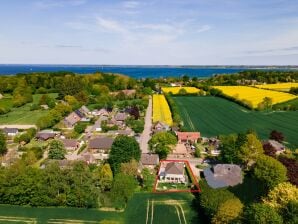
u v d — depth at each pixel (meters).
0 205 82.00
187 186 92.62
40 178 82.75
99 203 80.69
